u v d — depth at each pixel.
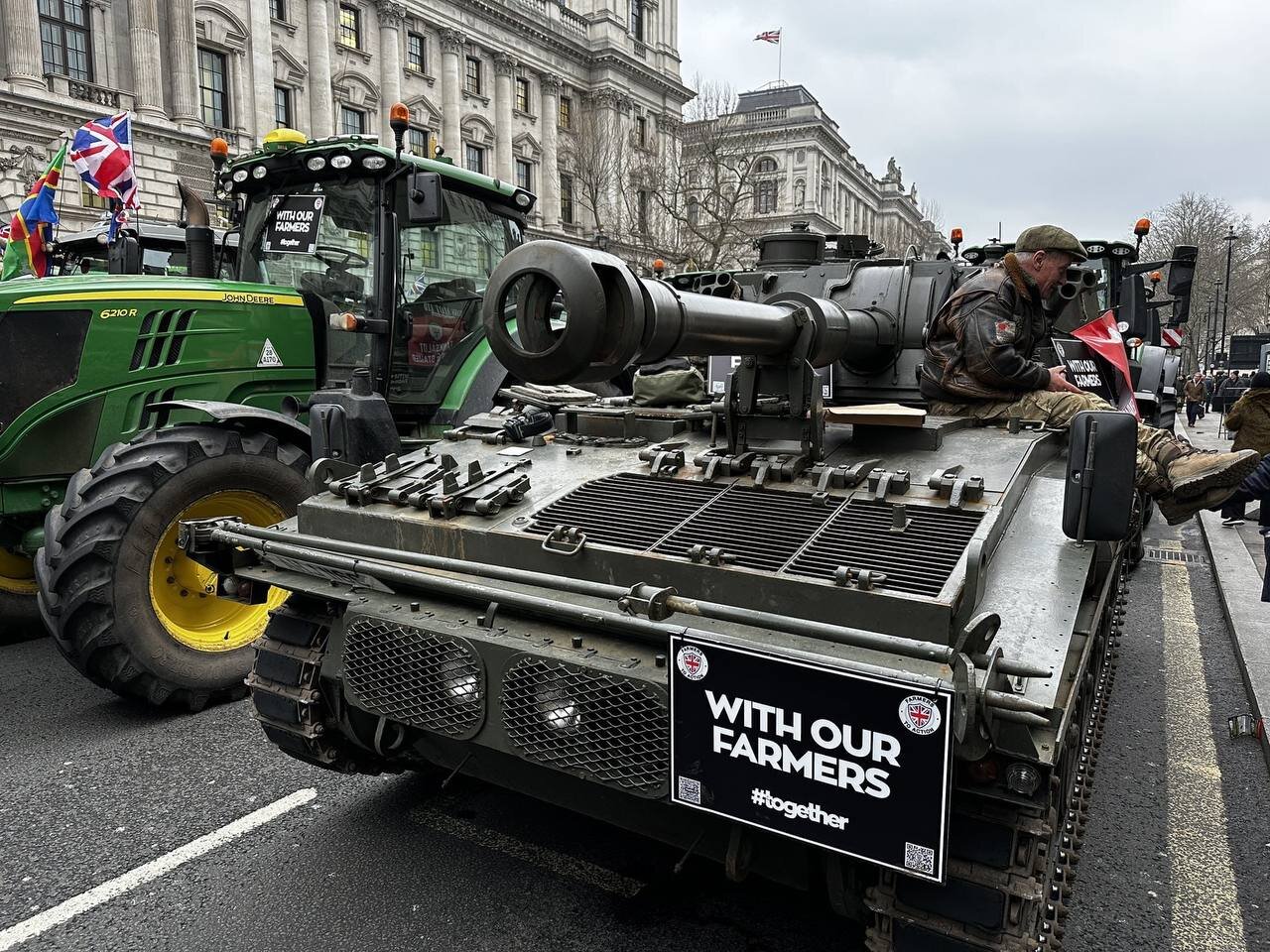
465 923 2.79
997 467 2.63
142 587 4.19
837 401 4.07
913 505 2.44
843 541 2.29
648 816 2.47
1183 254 8.31
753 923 2.78
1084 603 2.54
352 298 5.84
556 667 2.24
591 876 3.04
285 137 5.70
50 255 8.04
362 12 28.34
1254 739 4.20
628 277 1.91
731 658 1.98
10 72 19.36
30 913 2.86
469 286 6.47
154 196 21.70
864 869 2.09
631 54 37.84
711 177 28.41
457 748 2.81
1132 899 2.96
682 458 2.91
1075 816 2.55
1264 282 44.75
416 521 2.75
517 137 34.22
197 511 4.45
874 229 64.50
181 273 7.95
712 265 24.39
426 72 30.75
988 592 2.14
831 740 1.88
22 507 4.76
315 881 3.01
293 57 26.33
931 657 1.78
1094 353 5.98
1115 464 2.14
